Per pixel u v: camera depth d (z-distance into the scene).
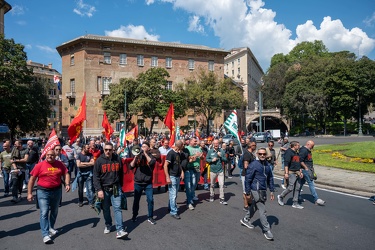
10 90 34.91
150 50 56.53
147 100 41.59
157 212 8.11
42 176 6.14
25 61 37.84
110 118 43.88
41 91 43.88
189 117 59.84
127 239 6.05
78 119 10.75
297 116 62.44
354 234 6.18
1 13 43.25
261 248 5.50
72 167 12.38
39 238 6.21
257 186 6.16
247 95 93.50
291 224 6.88
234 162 14.59
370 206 8.51
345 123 53.69
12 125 39.03
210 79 47.69
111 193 6.28
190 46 60.50
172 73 58.19
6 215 8.05
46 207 6.07
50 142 7.33
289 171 8.51
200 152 9.05
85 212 8.26
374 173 13.83
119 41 53.09
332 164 16.64
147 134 47.34
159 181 10.85
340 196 9.92
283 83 70.56
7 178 10.66
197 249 5.48
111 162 6.29
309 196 9.94
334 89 53.50
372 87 52.53
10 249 5.62
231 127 11.56
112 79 53.22
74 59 53.03
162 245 5.70
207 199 9.61
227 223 7.04
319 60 64.75
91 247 5.66
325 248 5.47
